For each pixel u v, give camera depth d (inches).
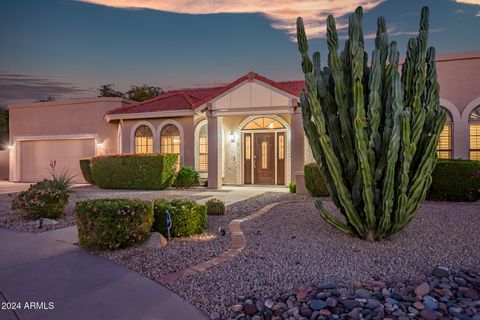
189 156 648.4
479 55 477.1
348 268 183.3
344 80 220.8
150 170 599.5
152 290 165.9
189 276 179.9
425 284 152.9
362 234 232.1
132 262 207.8
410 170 218.5
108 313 143.6
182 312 143.9
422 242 225.5
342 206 231.9
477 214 303.0
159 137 675.4
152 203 256.1
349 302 139.3
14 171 852.0
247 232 265.4
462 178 398.3
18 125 850.8
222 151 644.1
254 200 455.2
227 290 162.1
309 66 217.9
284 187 622.5
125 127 705.0
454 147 486.9
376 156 212.4
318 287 158.1
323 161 235.9
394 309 134.8
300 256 204.8
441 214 304.2
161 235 252.8
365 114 210.5
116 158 621.9
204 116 653.3
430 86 215.0
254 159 658.8
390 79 212.8
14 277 185.6
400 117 199.3
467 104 483.2
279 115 633.6
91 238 229.3
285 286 163.9
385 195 209.6
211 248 231.8
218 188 606.2
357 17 206.1
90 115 771.4
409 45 217.8
